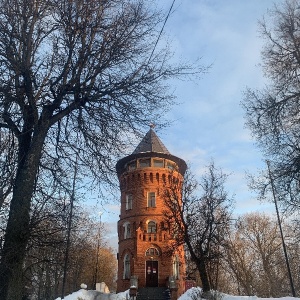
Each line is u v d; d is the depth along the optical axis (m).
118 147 8.81
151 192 48.19
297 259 52.66
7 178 8.13
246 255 57.16
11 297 6.60
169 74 8.94
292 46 19.72
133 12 8.98
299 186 16.81
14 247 6.90
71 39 8.51
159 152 49.59
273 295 52.59
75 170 9.19
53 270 10.29
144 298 41.41
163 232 45.75
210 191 36.19
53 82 8.56
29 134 8.34
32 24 8.59
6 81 7.97
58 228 8.54
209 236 33.50
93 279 60.88
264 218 57.75
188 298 31.45
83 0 8.69
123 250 47.09
